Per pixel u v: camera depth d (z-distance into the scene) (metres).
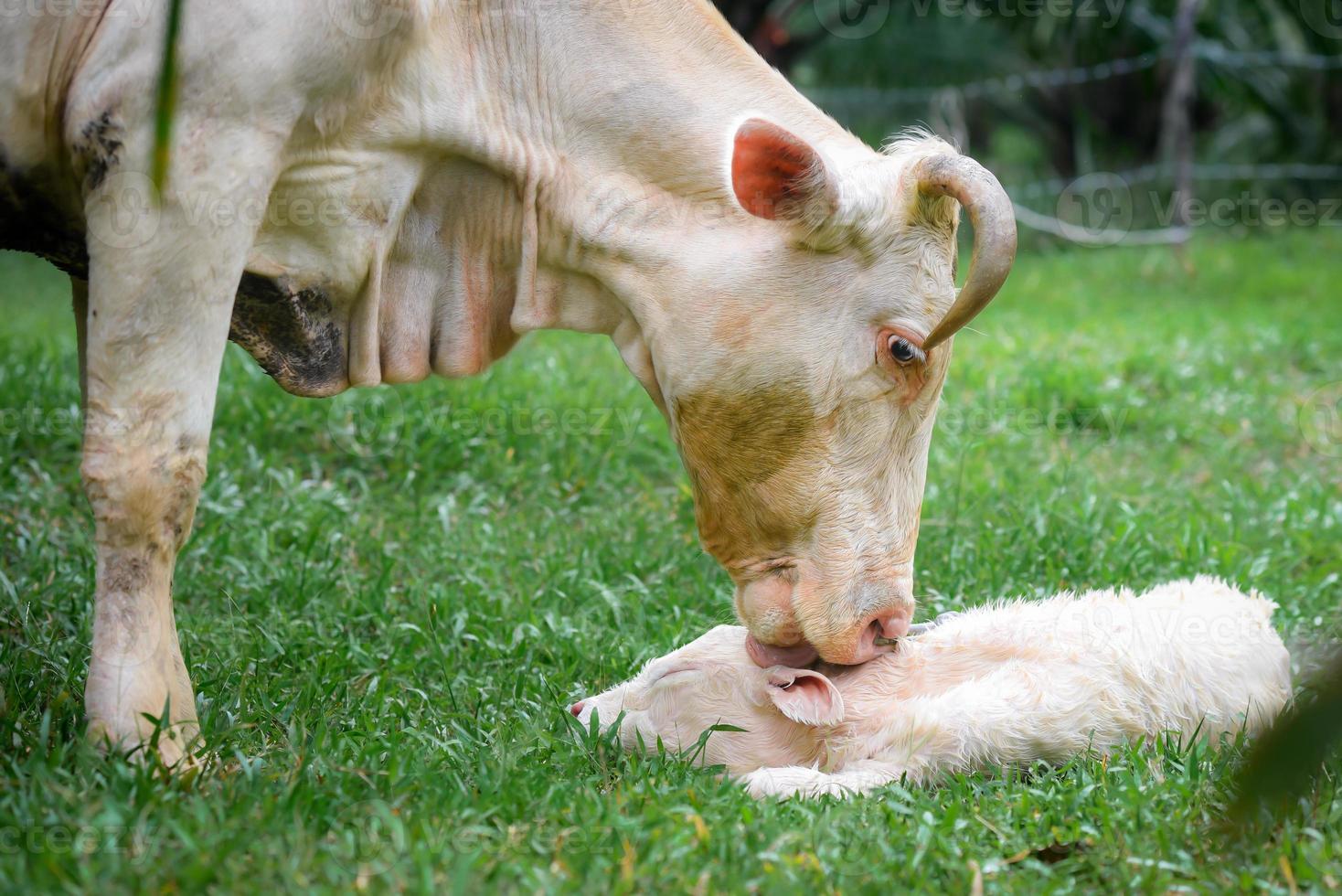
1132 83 24.42
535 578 7.66
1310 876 4.42
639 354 5.76
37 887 3.85
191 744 4.80
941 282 5.45
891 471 5.62
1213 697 5.82
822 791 5.20
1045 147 26.84
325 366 5.58
